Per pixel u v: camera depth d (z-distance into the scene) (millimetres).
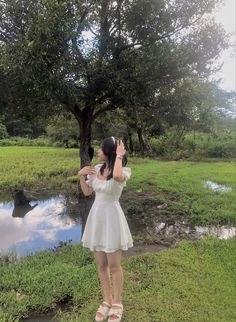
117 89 10898
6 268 6059
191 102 12477
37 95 10609
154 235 8508
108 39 10938
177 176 16688
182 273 5793
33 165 20359
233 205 10875
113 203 4352
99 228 4363
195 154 30844
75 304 4930
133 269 6004
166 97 11773
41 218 10461
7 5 9789
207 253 6727
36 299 4984
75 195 13320
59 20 9086
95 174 4500
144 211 10844
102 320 4449
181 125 13289
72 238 8516
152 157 30859
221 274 5754
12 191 14062
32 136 59375
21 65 9109
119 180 4184
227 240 7527
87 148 12719
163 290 5195
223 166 21609
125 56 11203
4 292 5246
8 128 60156
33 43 8906
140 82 10945
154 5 10508
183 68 11078
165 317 4492
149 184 14805
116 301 4438
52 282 5426
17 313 4707
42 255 6754
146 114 12047
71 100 10781
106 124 29094
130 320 4453
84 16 9914
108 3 10891
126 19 10977
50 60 9438
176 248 7113
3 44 10250
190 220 9828
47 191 14164
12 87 10477
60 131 38250
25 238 8555
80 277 5602
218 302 4863
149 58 10594
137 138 34906
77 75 10414
